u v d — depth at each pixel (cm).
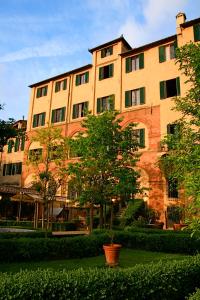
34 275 484
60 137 2333
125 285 523
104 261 1139
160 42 2767
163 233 1545
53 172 2972
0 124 1085
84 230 2508
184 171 796
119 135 1720
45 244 1143
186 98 938
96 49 3231
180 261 672
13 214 3269
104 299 493
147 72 2802
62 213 3061
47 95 3562
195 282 647
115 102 2917
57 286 461
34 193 2748
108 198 1639
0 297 410
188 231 1603
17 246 1085
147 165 2533
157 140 2550
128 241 1534
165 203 2359
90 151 1620
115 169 1634
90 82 3206
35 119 3578
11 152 3769
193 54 888
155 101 2675
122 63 3002
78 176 1636
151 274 567
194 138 869
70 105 3303
